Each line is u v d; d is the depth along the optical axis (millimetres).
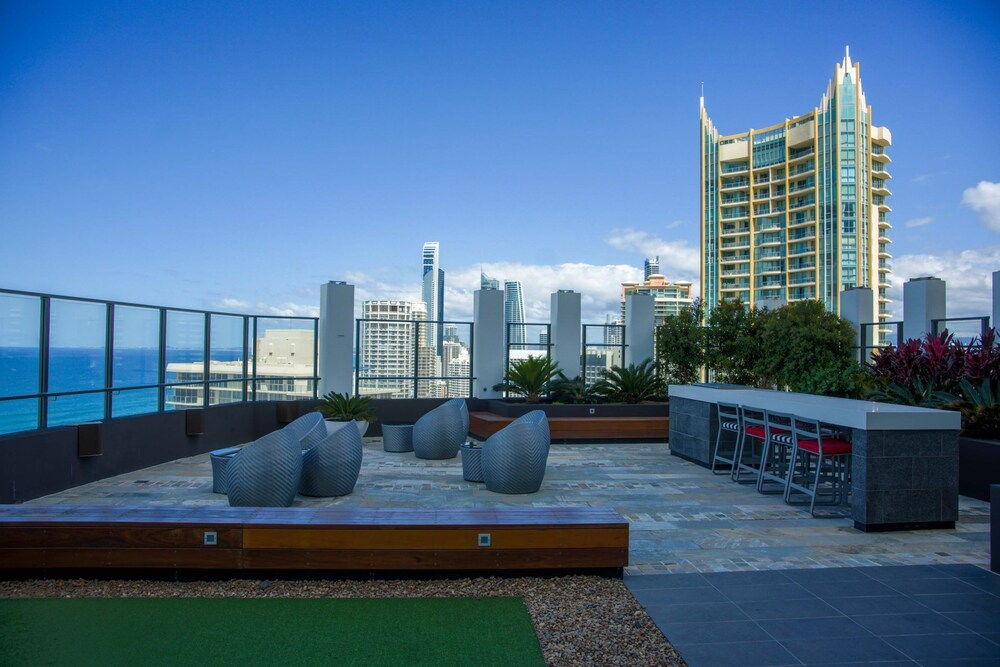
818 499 7805
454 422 10812
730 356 15641
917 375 10594
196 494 7742
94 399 8688
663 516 6965
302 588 4547
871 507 6324
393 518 4875
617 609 4254
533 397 14320
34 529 4656
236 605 4230
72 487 8062
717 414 9961
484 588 4594
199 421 10680
